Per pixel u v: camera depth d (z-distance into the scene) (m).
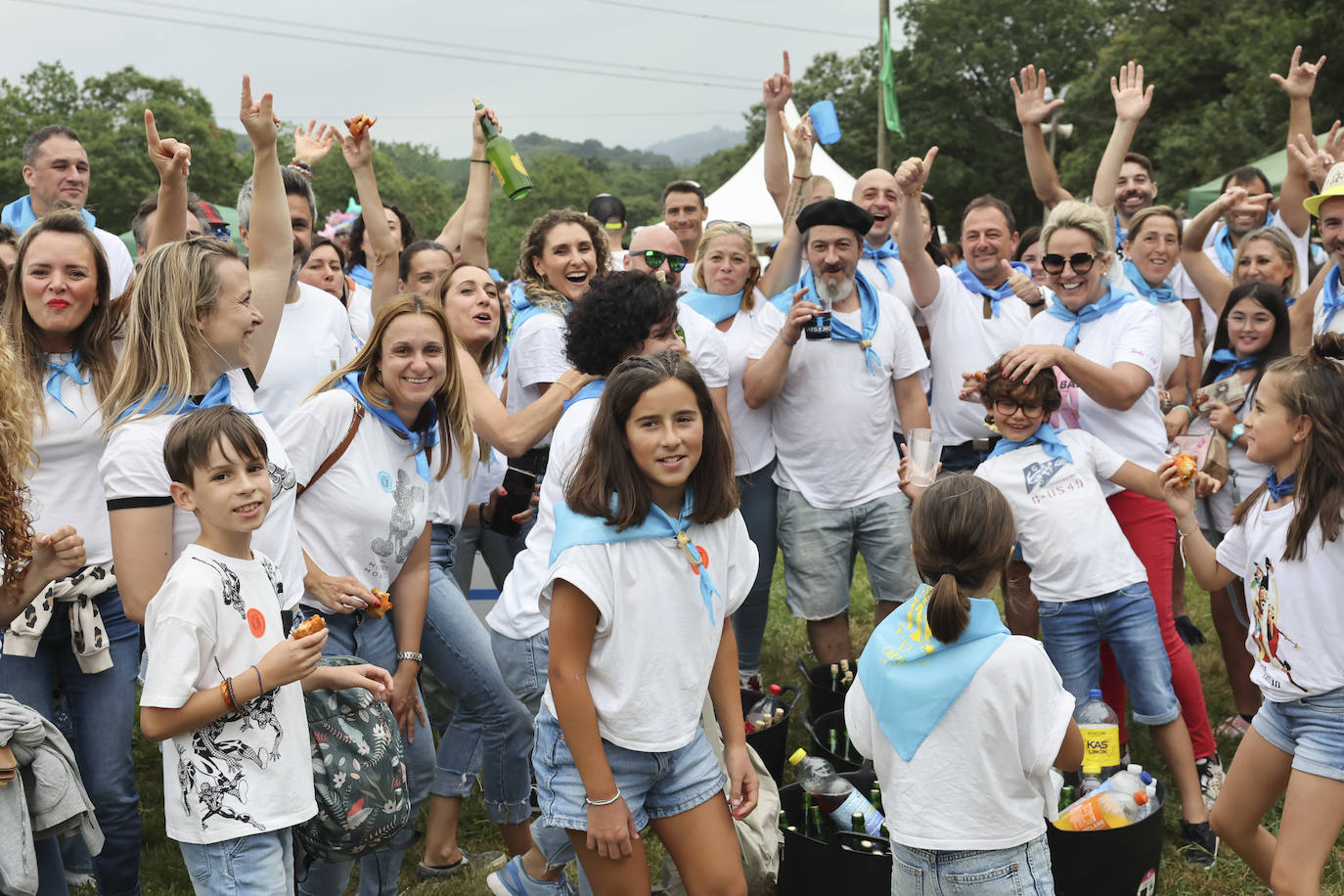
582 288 4.51
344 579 3.39
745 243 5.03
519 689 3.44
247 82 3.58
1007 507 2.79
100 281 3.31
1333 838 2.94
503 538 4.81
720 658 2.98
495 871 3.87
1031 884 2.76
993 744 2.72
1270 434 3.03
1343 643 2.90
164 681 2.54
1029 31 49.84
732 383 4.96
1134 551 4.37
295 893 3.30
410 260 5.52
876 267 5.64
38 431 3.21
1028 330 4.80
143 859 4.06
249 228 3.72
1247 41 33.38
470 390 4.01
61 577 2.81
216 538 2.71
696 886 2.82
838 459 4.80
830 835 3.70
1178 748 4.08
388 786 2.95
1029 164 6.56
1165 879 3.87
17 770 2.54
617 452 2.68
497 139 5.16
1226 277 5.93
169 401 2.94
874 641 2.95
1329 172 4.56
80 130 53.47
